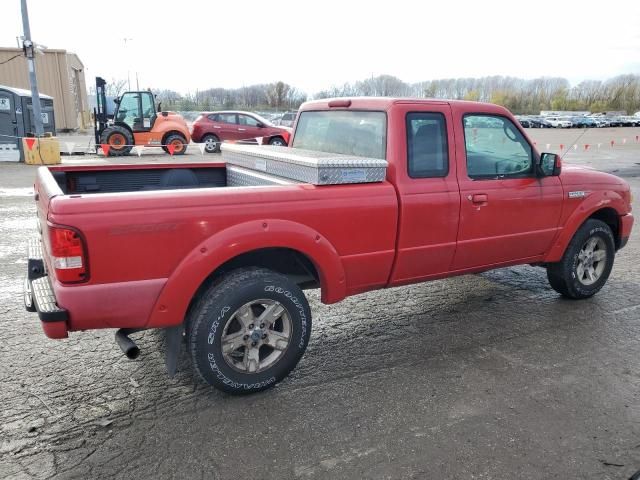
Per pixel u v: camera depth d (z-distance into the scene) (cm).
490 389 366
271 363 352
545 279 611
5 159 1614
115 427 315
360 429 318
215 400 346
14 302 502
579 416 335
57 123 3134
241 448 298
